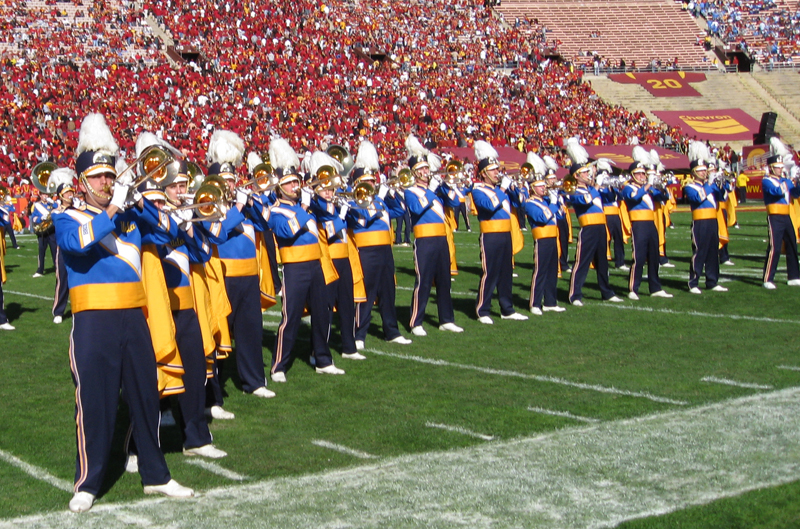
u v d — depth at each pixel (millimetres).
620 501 4668
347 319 8500
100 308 4766
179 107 34688
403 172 9633
